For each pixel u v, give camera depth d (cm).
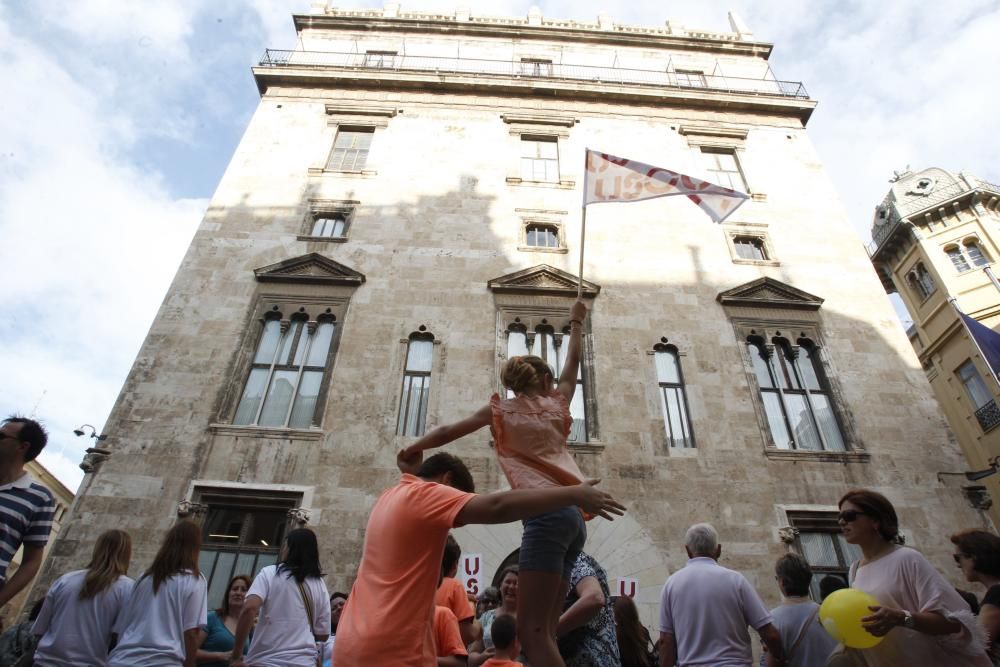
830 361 1598
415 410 1453
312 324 1574
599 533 1275
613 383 1510
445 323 1588
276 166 1906
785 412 1527
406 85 2153
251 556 1234
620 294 1684
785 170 2048
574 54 2400
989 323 2580
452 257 1728
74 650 486
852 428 1480
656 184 780
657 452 1405
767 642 535
